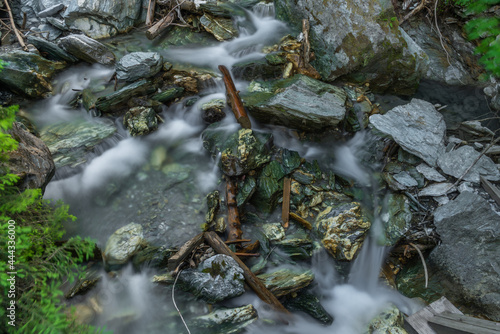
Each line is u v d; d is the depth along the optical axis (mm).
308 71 5668
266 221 4566
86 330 3035
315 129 5223
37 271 3053
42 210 3498
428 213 4586
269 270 4117
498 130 5359
